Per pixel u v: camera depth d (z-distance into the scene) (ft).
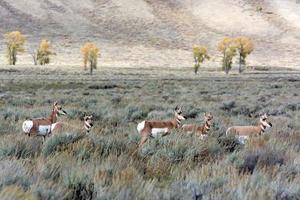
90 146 89.04
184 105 251.19
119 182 58.95
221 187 61.21
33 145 90.99
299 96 399.24
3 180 56.80
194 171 72.18
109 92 438.40
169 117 185.57
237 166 80.53
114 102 286.46
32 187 54.24
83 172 63.26
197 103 286.05
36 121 122.42
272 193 59.72
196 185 61.62
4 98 307.58
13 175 58.70
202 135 117.60
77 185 59.06
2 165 63.93
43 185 55.72
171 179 70.03
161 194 57.06
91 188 58.23
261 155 86.02
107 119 180.45
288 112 231.71
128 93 421.18
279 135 124.88
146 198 55.62
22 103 266.16
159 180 71.46
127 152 89.04
